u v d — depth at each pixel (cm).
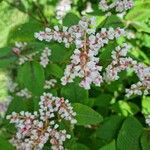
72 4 47
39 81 28
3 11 62
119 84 38
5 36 62
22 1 47
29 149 27
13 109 29
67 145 28
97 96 37
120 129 28
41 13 43
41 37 28
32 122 27
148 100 36
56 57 29
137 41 42
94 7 42
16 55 28
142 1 33
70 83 28
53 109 27
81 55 26
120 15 33
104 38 27
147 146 27
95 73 26
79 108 27
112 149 26
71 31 28
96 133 30
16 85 37
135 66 28
